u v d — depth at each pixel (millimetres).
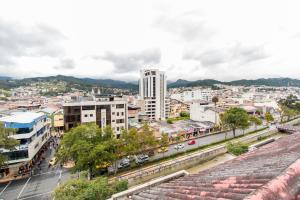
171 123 83438
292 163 5816
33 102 135750
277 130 71125
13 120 47688
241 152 41656
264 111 112375
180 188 7137
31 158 48094
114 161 40781
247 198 4020
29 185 39562
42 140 59406
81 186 25266
